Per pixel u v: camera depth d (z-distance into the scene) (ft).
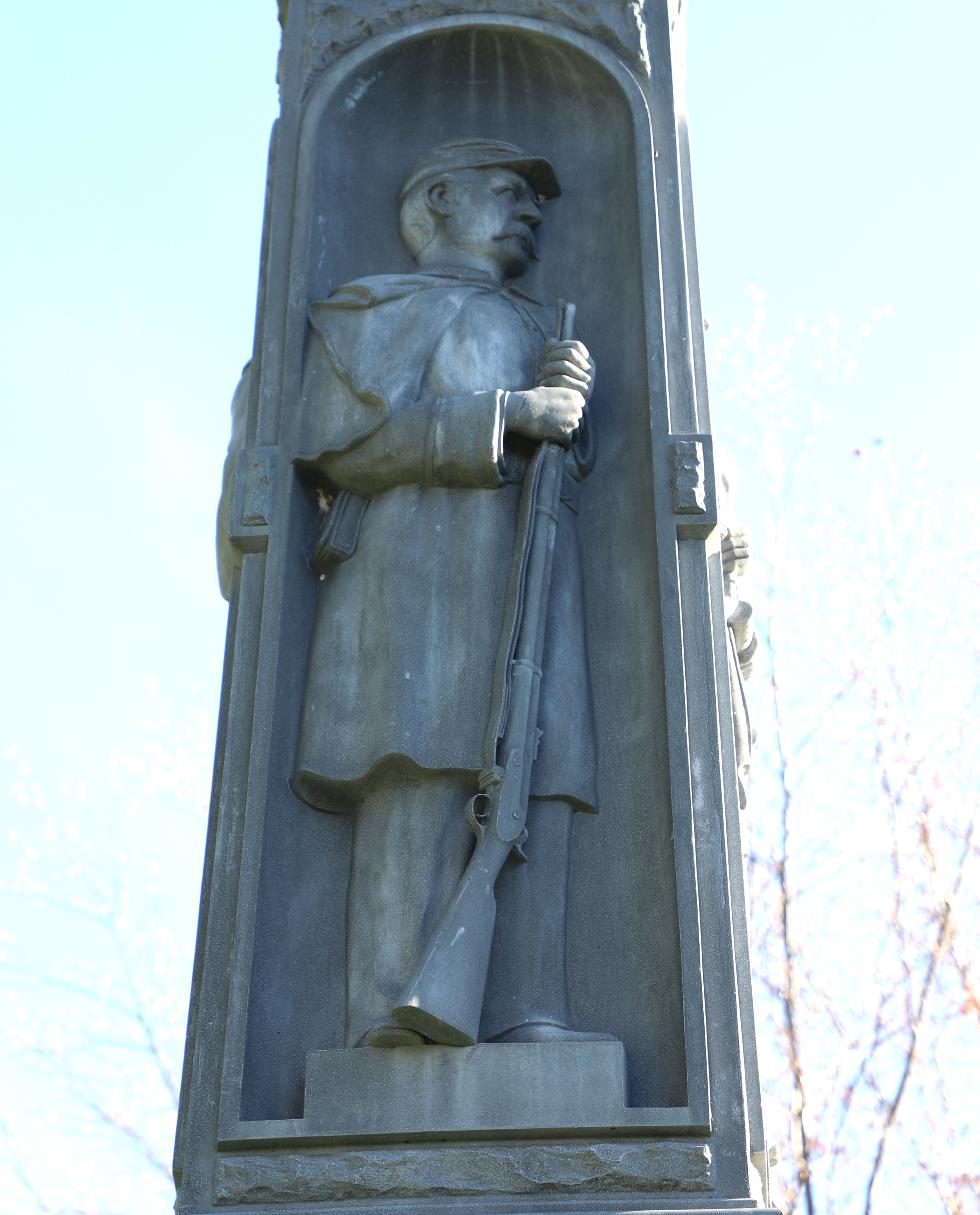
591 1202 13.99
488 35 19.75
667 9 19.83
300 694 16.48
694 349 17.83
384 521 16.80
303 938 15.76
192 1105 14.75
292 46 19.76
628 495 17.37
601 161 19.58
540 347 18.06
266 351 17.81
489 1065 14.51
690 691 16.08
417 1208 14.01
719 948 15.05
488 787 15.53
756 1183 14.60
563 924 15.64
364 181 19.70
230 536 16.92
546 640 16.43
